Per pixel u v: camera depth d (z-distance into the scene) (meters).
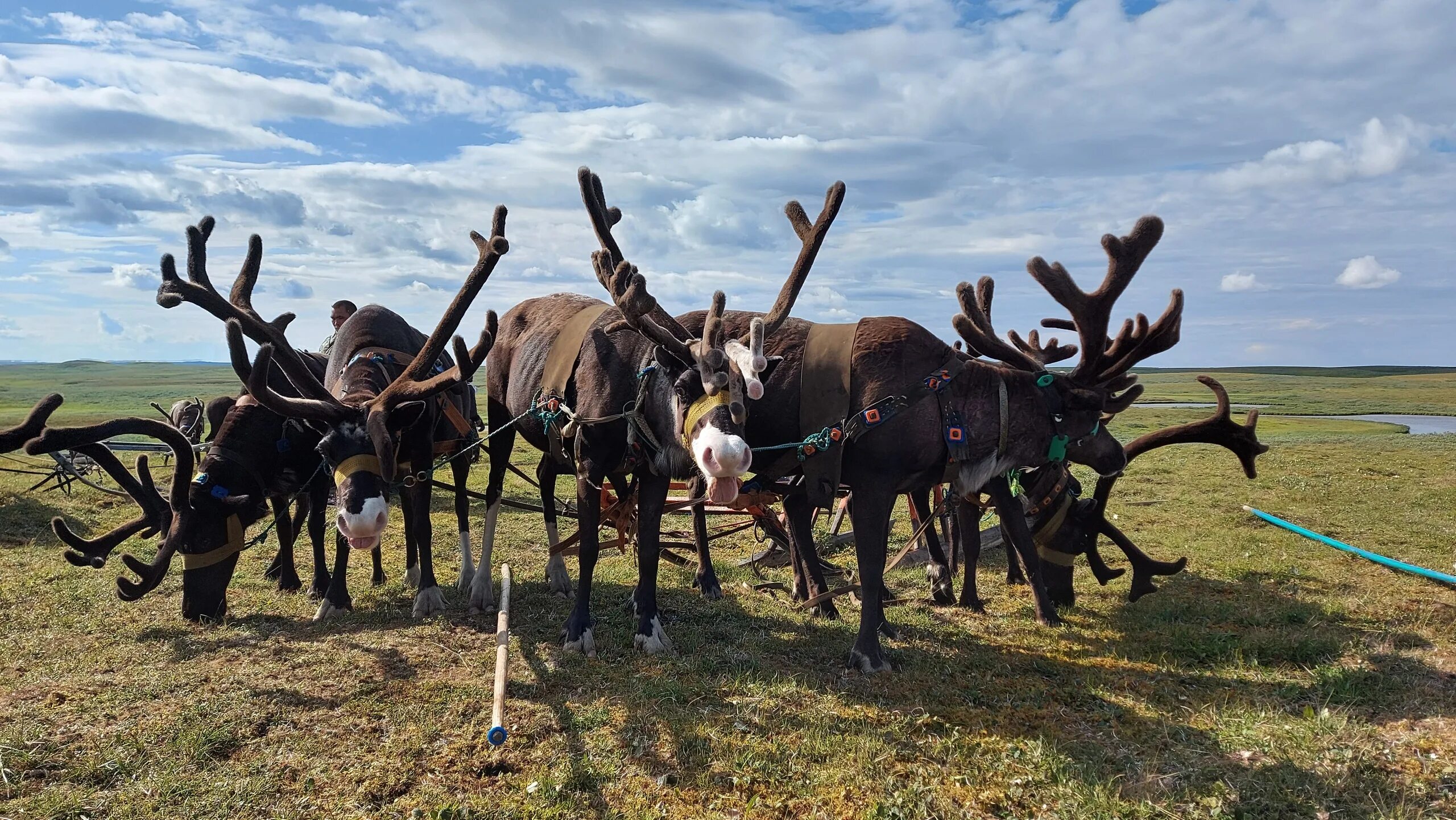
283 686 4.50
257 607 6.07
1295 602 6.25
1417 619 5.80
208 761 3.73
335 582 5.92
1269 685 4.66
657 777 3.64
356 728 4.06
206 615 5.64
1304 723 4.06
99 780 3.57
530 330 6.40
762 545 8.35
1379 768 3.65
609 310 5.75
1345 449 16.92
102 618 5.66
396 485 5.82
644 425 4.98
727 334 5.20
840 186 5.24
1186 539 8.64
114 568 6.95
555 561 6.50
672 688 4.49
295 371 5.31
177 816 3.31
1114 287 5.03
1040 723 4.20
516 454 18.08
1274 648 5.15
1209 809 3.36
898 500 12.30
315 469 6.05
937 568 6.55
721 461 4.20
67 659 4.89
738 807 3.43
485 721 4.15
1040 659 5.11
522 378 6.12
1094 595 6.71
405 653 5.07
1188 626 5.78
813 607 6.07
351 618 5.85
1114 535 6.23
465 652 5.14
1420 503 10.55
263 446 5.77
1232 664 4.99
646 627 5.25
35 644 5.13
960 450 4.87
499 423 6.61
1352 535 8.62
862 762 3.75
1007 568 7.57
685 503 6.66
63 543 7.82
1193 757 3.79
